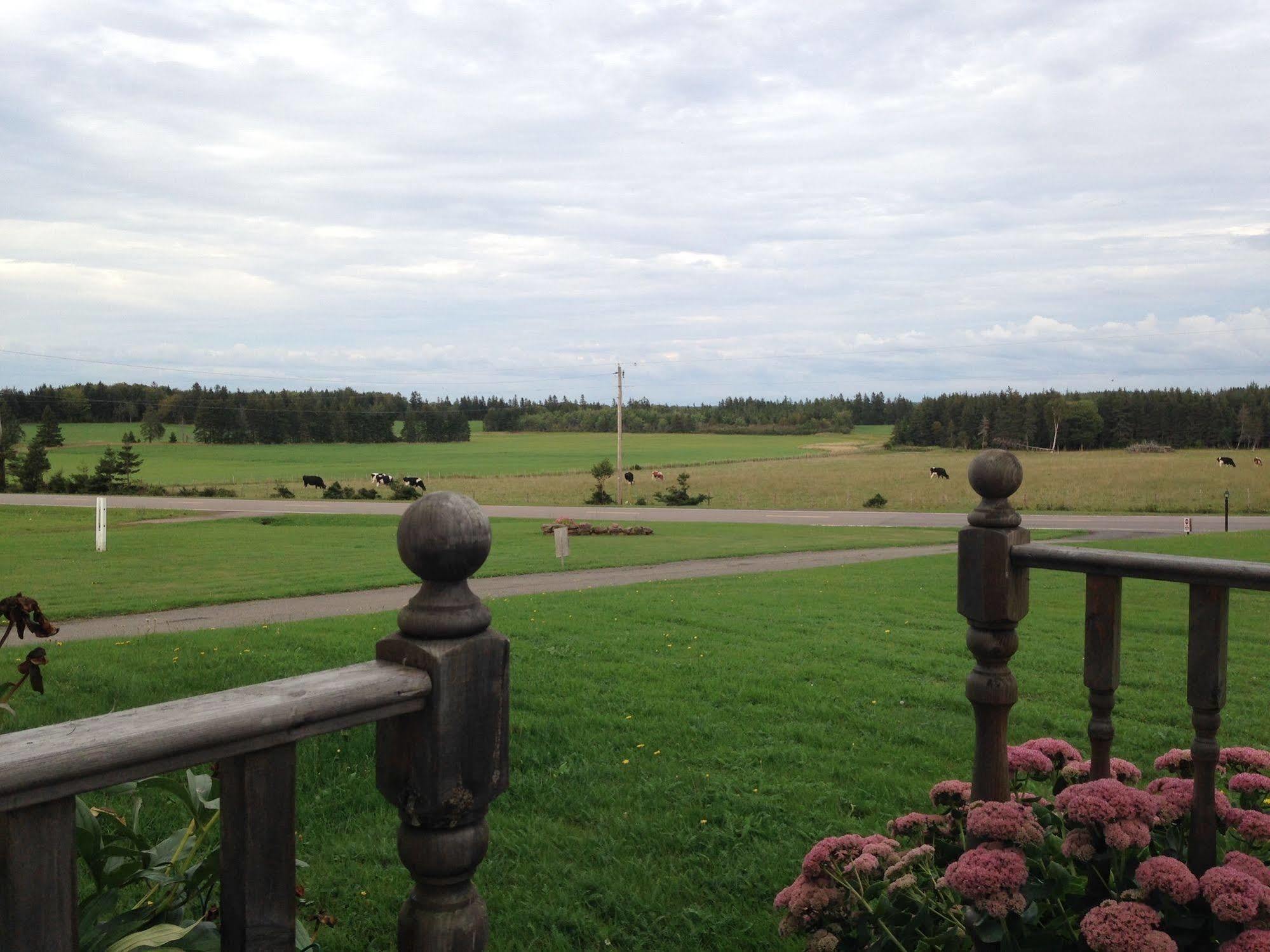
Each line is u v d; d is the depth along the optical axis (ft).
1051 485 192.34
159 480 266.77
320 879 12.53
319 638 31.73
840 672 26.25
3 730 19.17
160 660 27.30
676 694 23.30
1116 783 7.66
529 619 37.14
